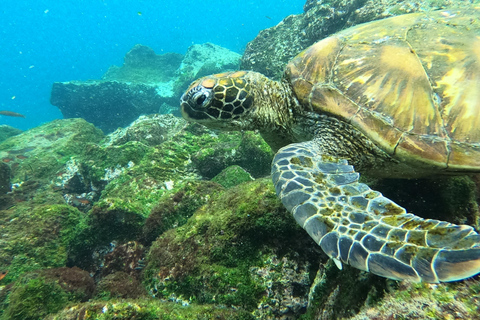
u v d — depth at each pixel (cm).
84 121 156
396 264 25
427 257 24
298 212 32
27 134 140
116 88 246
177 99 255
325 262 40
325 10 121
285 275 43
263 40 152
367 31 48
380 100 40
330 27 119
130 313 38
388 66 41
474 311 22
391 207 31
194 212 60
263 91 53
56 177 105
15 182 102
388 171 42
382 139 38
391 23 47
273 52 142
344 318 30
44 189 99
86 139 142
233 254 45
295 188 35
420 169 38
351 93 42
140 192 82
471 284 24
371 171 44
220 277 44
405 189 43
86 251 65
